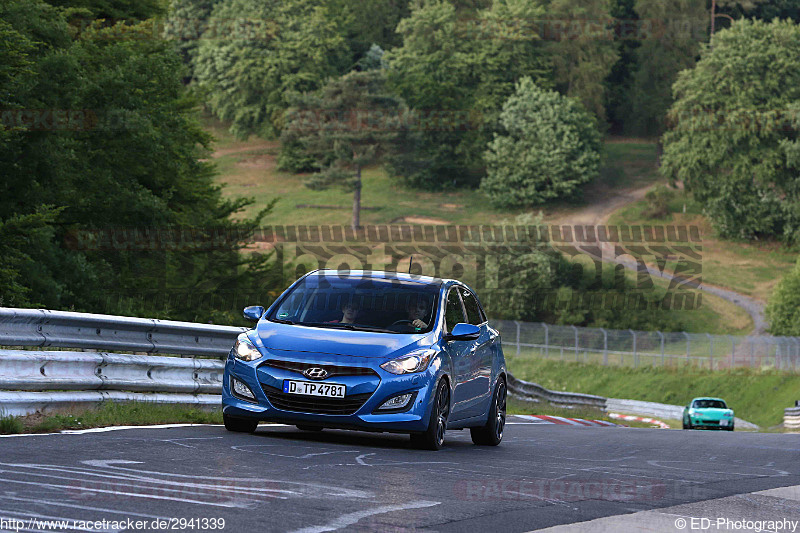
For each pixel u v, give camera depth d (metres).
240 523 20.47
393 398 36.97
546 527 22.53
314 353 37.38
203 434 37.34
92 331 42.19
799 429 157.12
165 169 138.00
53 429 35.09
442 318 40.59
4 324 37.47
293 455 32.81
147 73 127.25
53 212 106.75
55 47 118.69
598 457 42.19
